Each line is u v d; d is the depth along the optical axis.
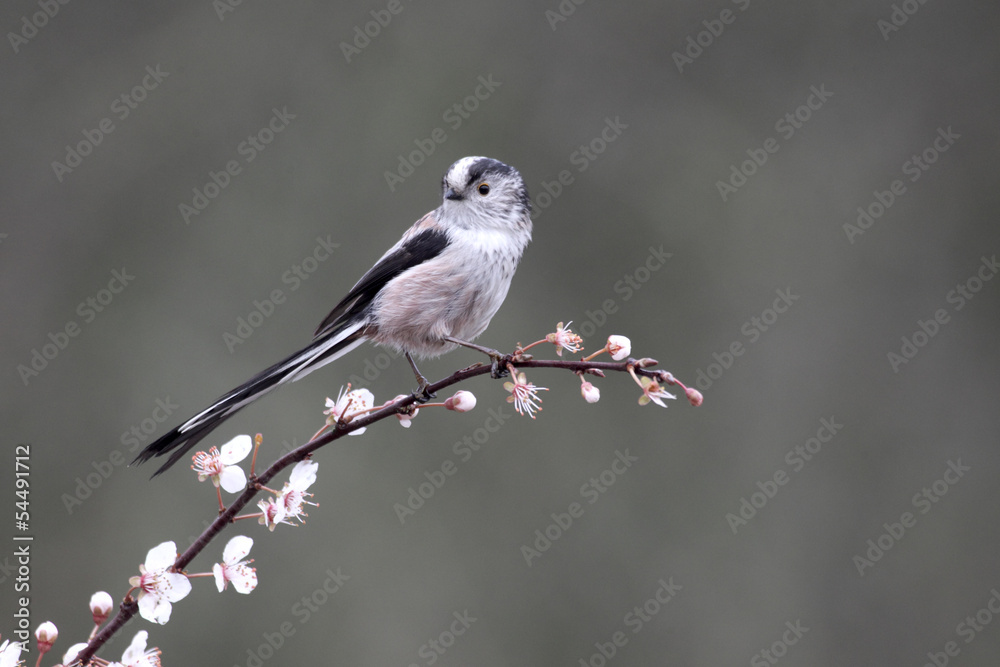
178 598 3.99
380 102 13.15
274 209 12.74
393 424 11.86
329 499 11.50
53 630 3.82
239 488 4.18
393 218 12.82
